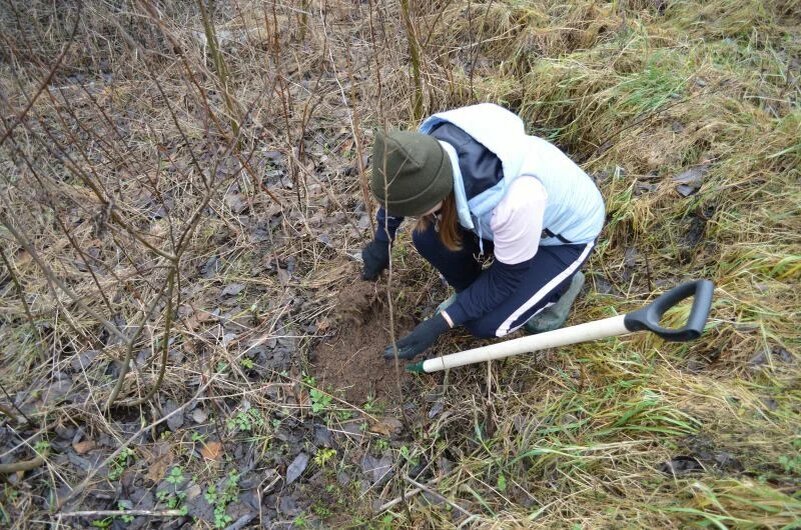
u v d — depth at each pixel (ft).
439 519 6.53
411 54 10.07
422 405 7.52
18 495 6.55
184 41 10.05
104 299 7.97
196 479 6.91
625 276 8.33
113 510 6.62
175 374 7.73
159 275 8.95
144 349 8.00
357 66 11.59
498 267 6.44
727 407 6.48
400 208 5.64
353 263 8.93
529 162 5.89
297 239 9.34
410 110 10.64
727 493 5.74
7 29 10.69
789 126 8.98
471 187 5.77
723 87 10.02
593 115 10.24
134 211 9.85
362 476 6.99
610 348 7.45
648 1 12.23
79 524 6.45
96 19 11.54
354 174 10.25
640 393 6.86
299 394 7.65
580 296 8.23
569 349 7.60
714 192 8.49
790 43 11.11
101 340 8.14
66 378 7.66
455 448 7.13
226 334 8.20
